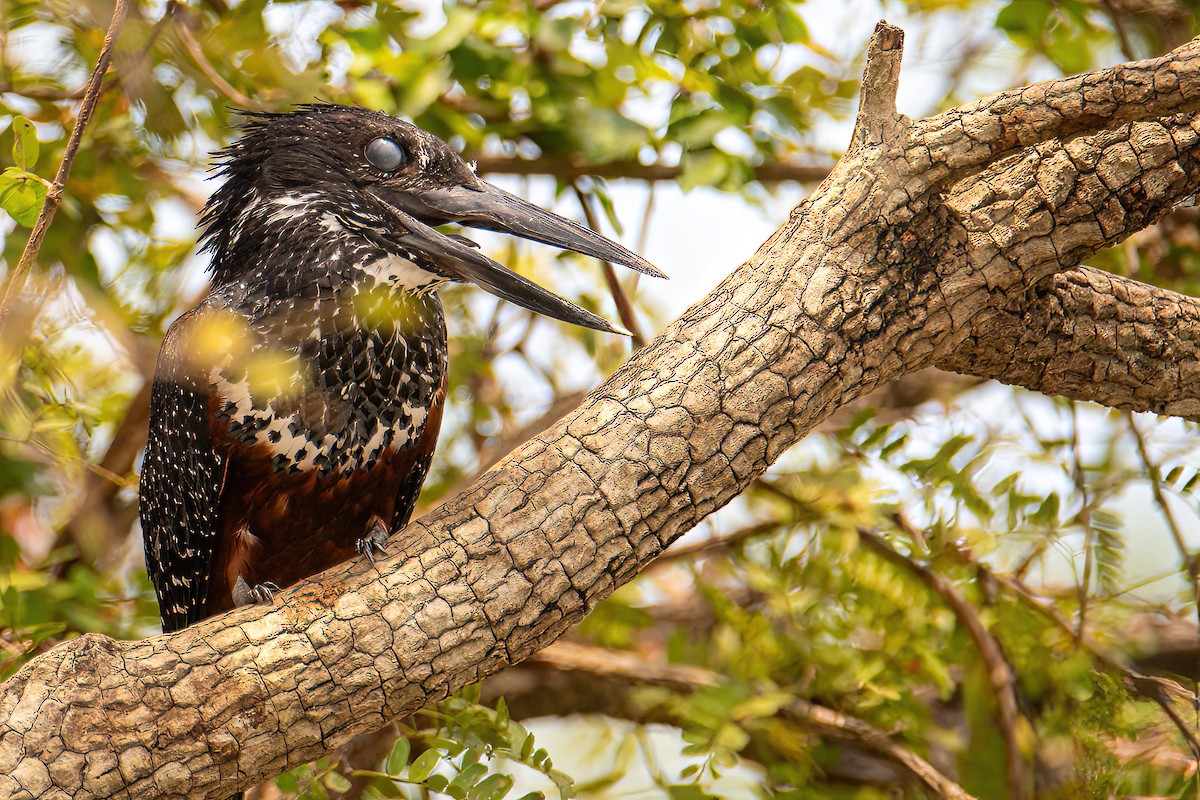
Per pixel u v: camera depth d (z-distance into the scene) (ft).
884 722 22.89
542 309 17.56
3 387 16.87
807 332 13.84
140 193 20.58
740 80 22.30
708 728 21.42
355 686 12.96
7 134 19.98
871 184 13.97
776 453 14.06
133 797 12.26
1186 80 13.55
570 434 13.85
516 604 13.37
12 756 11.88
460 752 16.80
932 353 14.64
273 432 17.79
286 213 18.19
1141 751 20.38
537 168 24.26
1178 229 24.16
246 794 19.26
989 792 23.31
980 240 14.21
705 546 24.34
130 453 23.93
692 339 14.10
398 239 18.02
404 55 21.84
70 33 19.31
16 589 18.04
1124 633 23.40
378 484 18.88
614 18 22.44
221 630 12.94
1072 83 13.76
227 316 17.65
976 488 22.18
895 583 22.66
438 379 18.93
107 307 17.89
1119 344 15.89
